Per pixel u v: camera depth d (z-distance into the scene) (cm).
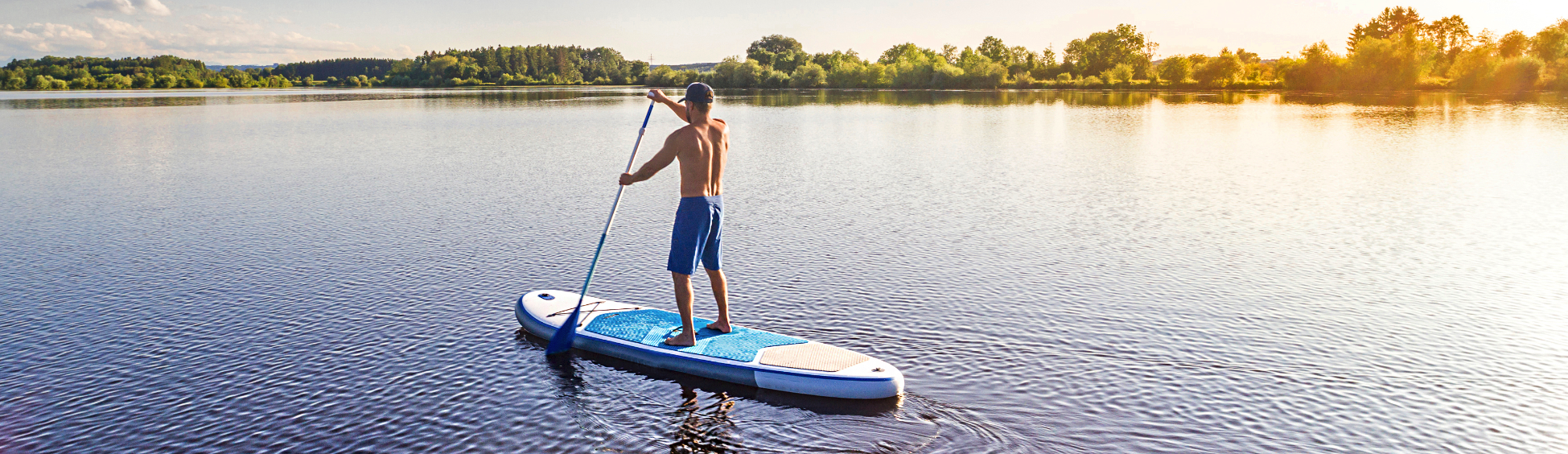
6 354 597
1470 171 1596
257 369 565
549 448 453
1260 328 645
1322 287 762
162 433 474
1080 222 1077
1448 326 648
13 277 810
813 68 11262
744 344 559
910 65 10950
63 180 1516
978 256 882
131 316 683
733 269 829
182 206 1216
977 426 476
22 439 467
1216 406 503
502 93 9100
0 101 5928
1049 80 11106
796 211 1163
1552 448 449
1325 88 8238
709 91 553
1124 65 10912
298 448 455
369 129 2930
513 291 751
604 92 9319
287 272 821
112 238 988
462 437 466
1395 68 7831
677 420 484
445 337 623
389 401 512
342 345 609
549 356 582
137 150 2098
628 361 569
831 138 2462
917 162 1802
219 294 746
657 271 821
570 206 1201
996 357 582
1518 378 544
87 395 525
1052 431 470
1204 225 1059
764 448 452
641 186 1405
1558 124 2891
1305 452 446
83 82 12056
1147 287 762
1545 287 755
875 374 508
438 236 991
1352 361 575
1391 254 893
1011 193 1333
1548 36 9156
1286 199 1267
